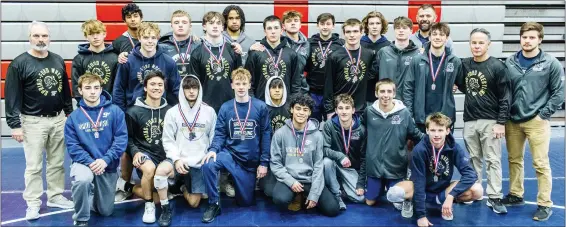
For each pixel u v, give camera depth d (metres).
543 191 4.50
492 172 4.68
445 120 4.26
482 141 4.73
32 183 4.49
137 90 4.87
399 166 4.73
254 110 4.73
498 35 7.86
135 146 4.65
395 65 5.20
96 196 4.45
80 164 4.30
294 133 4.62
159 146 4.69
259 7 7.55
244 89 4.66
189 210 4.70
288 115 4.93
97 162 4.27
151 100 4.64
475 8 7.77
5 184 5.46
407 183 4.47
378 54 5.36
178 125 4.60
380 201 5.00
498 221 4.44
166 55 4.93
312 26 7.64
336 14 7.63
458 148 4.42
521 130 4.63
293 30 5.52
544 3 7.98
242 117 4.71
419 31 5.87
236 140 4.73
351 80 5.23
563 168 6.01
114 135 4.47
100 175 4.38
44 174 5.80
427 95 4.89
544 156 4.49
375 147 4.72
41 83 4.43
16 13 7.28
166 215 4.38
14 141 7.37
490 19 7.82
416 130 4.72
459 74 4.82
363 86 5.30
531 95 4.47
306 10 7.60
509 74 4.56
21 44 7.34
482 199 5.03
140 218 4.51
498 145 4.67
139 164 4.43
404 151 4.74
